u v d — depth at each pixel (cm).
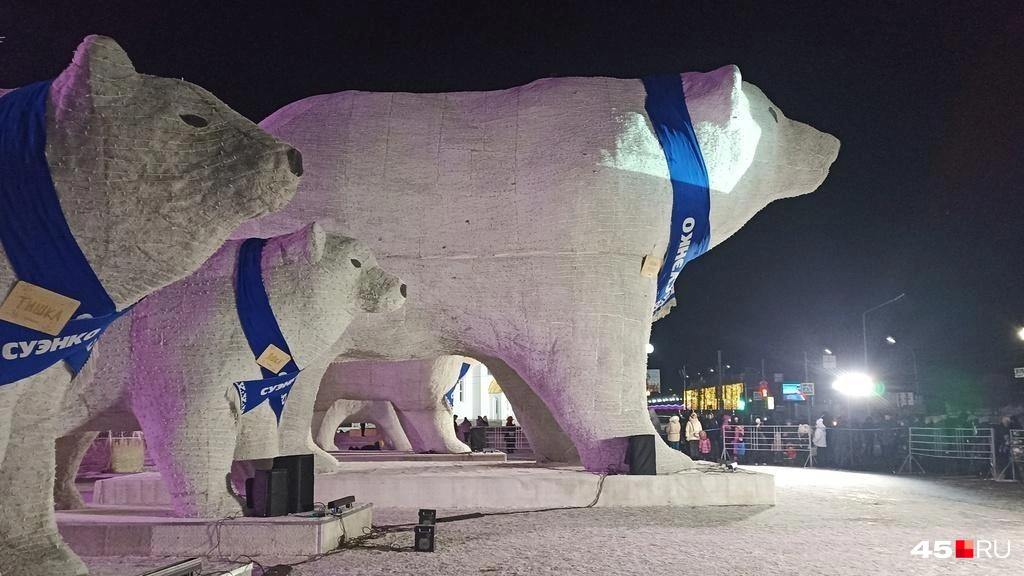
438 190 908
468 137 923
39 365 353
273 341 639
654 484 878
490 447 1972
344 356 961
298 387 924
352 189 909
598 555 593
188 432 621
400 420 1482
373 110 940
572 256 899
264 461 702
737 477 896
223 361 626
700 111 934
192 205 367
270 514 629
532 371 915
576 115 919
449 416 1494
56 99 357
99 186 353
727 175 930
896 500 984
